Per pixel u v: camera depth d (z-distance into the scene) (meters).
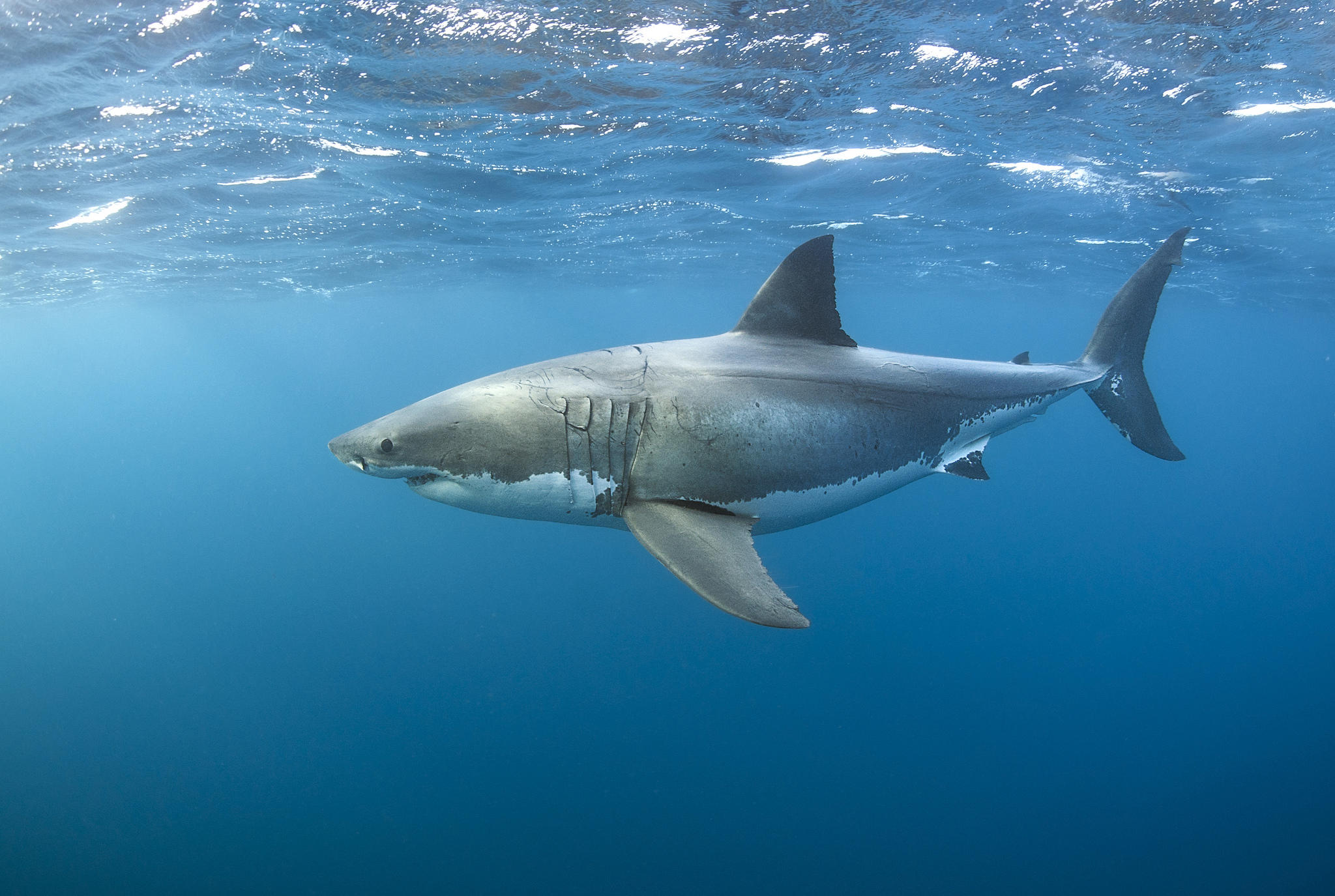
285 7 6.83
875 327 44.69
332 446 3.66
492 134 10.28
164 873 10.45
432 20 7.14
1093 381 6.15
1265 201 12.90
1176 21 7.09
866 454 4.37
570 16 7.11
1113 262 18.41
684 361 4.04
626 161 11.62
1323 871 10.90
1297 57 7.69
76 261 17.47
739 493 3.82
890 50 7.84
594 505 3.69
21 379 62.09
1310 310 27.03
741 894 10.09
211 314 31.94
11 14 6.58
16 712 15.56
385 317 39.34
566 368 3.85
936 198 13.70
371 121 9.70
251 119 9.45
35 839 11.28
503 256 20.28
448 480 3.61
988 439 5.34
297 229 15.52
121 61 7.57
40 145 9.62
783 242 18.02
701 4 6.89
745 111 9.59
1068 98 8.99
